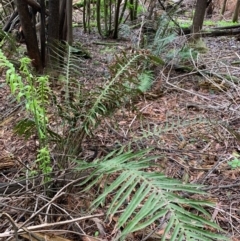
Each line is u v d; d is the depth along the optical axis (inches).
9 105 104.3
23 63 60.5
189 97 121.3
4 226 61.4
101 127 94.3
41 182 66.7
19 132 74.8
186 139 90.8
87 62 145.4
